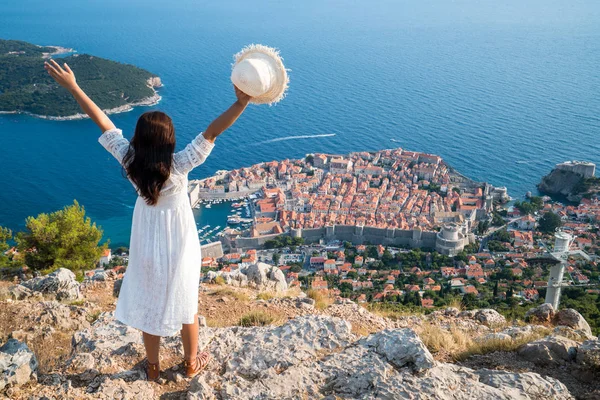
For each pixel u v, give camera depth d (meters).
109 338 6.38
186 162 4.27
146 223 4.47
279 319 9.48
